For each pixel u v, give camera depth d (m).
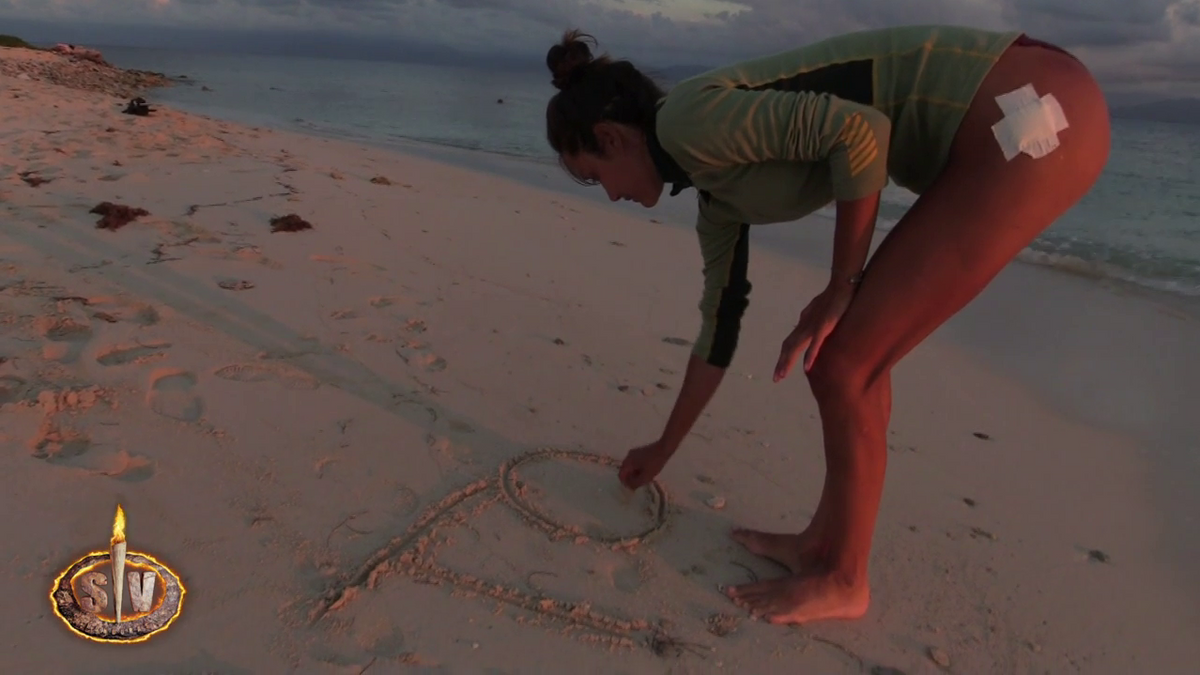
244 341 3.23
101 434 2.49
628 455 2.53
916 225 1.78
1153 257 7.08
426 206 6.17
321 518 2.28
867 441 2.01
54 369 2.79
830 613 2.15
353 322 3.56
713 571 2.31
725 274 2.24
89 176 5.40
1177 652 2.16
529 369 3.39
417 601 2.03
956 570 2.42
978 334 4.84
